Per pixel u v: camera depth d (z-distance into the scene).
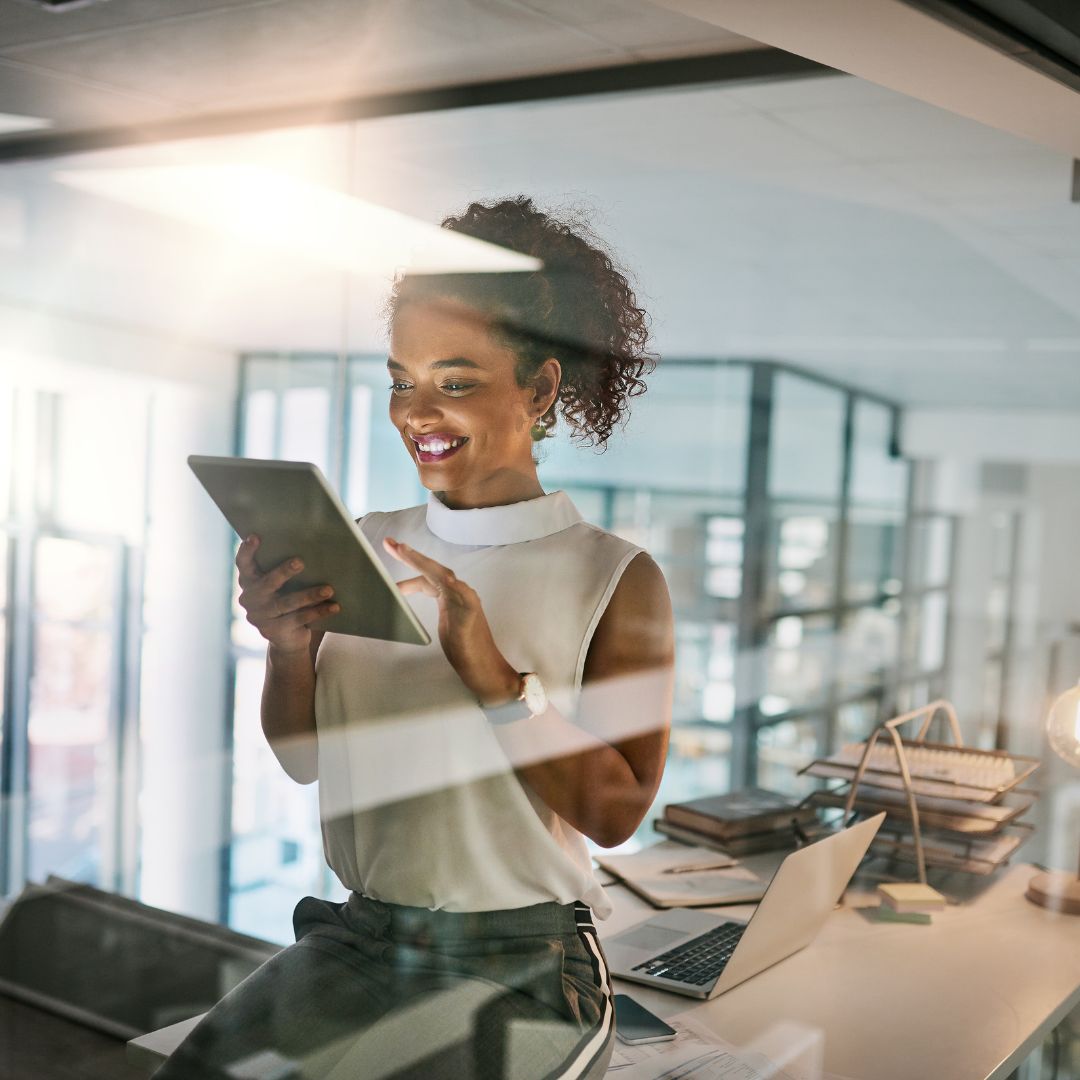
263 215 0.53
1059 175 0.92
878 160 0.90
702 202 0.85
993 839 1.26
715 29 0.80
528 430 0.71
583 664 0.75
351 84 0.60
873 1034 0.88
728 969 0.92
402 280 0.61
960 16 0.61
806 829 1.25
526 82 0.73
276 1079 0.59
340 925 0.68
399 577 0.67
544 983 0.76
